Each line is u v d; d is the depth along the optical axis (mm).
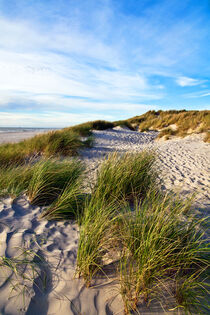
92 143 10391
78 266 1737
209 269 1743
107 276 1682
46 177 3062
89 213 2160
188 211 2742
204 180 4746
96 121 20828
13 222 2256
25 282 1535
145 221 2035
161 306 1448
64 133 8703
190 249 1824
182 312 1414
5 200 2773
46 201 2910
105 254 1905
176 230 1935
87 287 1577
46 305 1416
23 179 3318
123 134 16656
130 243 1824
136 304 1439
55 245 2012
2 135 19453
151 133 18516
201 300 1494
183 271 1728
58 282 1593
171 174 5242
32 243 1965
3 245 1854
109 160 3363
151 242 1681
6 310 1323
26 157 6387
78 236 2230
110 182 2902
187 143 10844
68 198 2695
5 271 1592
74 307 1418
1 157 5594
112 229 2098
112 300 1487
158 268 1609
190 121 15352
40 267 1694
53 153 6770
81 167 4121
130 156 3703
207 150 8594
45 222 2408
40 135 8781
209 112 16734
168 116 21328
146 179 3305
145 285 1521
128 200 2975
